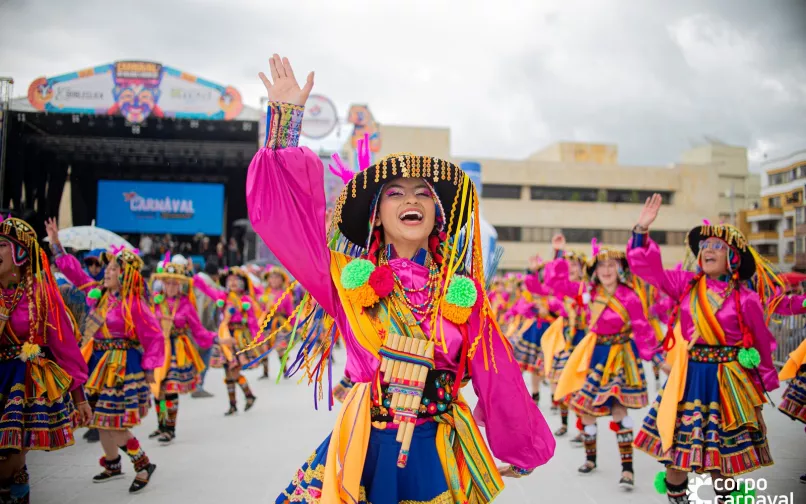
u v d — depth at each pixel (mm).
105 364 5137
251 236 26703
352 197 2762
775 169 16203
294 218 2436
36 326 4062
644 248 4363
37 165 25141
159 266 6844
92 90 21219
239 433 7066
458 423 2580
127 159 26641
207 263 26922
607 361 5379
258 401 9031
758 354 4066
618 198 42656
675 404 4152
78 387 4512
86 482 5270
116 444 5195
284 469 5660
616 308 5406
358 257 2910
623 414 5238
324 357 2781
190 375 6824
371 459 2473
